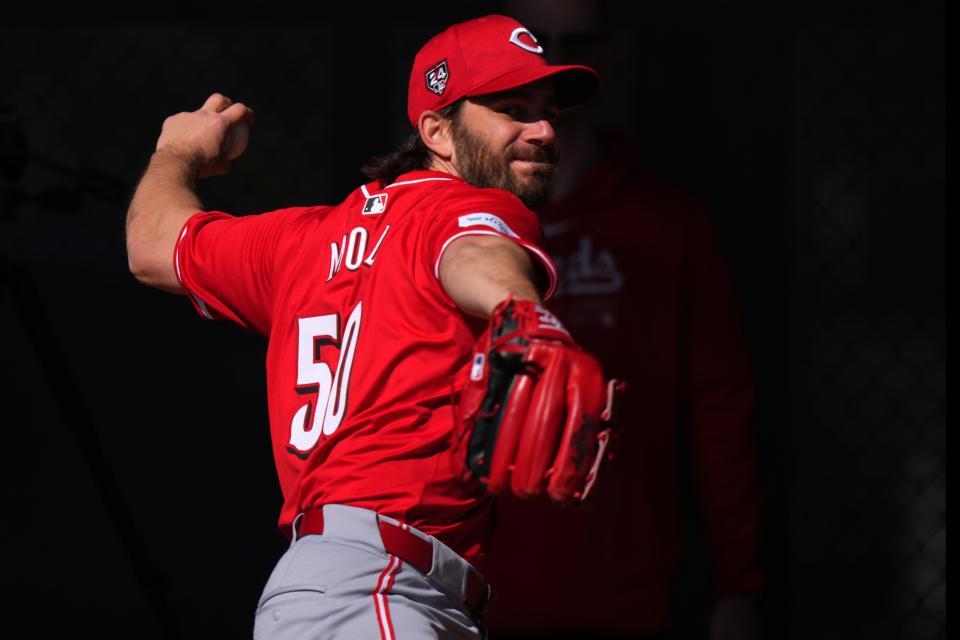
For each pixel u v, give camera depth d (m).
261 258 7.65
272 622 6.71
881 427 21.58
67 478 19.97
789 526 16.12
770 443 16.20
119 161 20.75
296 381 7.11
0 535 19.36
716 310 11.58
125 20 17.50
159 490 19.78
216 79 20.73
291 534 7.09
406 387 6.62
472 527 6.95
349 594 6.52
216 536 19.39
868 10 16.19
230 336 20.89
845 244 23.59
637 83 16.34
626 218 11.39
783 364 16.20
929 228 24.11
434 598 6.70
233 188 20.77
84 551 19.11
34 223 21.61
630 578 10.88
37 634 17.22
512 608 10.80
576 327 11.27
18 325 20.58
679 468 15.59
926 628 18.20
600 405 5.56
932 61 19.27
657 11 16.27
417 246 6.75
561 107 8.00
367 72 17.08
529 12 11.95
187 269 7.96
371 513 6.59
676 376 11.36
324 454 6.80
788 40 16.19
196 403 20.36
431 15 17.02
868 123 19.95
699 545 15.63
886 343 23.78
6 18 17.58
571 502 5.57
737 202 16.23
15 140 10.95
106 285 20.91
